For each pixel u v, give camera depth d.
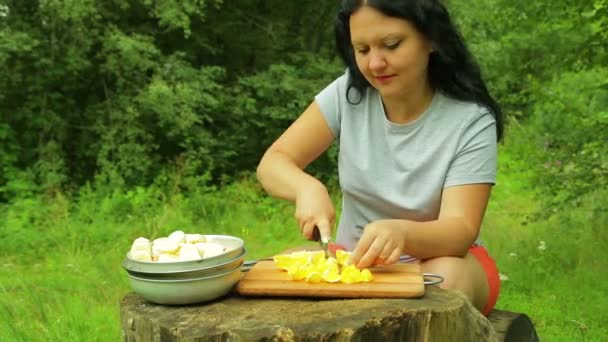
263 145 8.45
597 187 4.71
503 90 5.62
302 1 8.56
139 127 7.42
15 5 7.05
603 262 4.51
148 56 7.26
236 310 1.77
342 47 2.41
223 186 7.70
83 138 7.57
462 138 2.24
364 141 2.41
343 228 2.58
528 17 5.11
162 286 1.76
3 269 5.14
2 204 6.66
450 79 2.29
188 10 7.04
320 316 1.70
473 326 1.86
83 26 6.96
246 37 8.50
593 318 3.62
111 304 4.03
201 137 7.65
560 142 4.96
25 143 7.39
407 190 2.33
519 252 4.86
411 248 2.01
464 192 2.20
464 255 2.16
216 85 7.51
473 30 8.16
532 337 2.47
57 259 5.34
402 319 1.70
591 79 5.31
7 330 3.61
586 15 4.80
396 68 2.08
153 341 1.71
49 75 7.04
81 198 6.76
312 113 2.55
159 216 6.41
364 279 1.89
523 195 7.56
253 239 6.22
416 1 2.04
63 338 3.46
